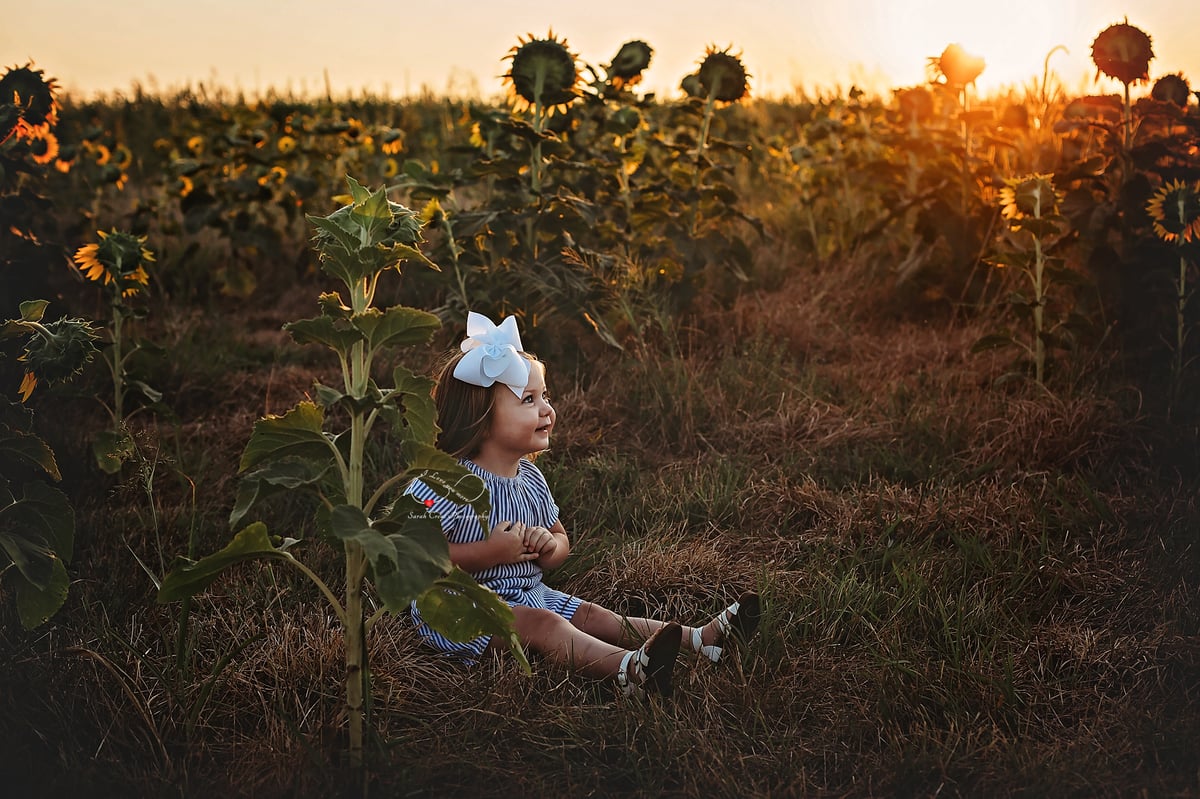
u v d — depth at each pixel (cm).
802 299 578
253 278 652
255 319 622
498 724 244
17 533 239
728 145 562
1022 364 442
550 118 510
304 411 204
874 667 268
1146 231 471
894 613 286
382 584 189
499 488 289
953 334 525
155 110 1121
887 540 338
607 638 288
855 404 441
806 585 311
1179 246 423
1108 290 469
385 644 274
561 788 226
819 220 702
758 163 813
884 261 595
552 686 262
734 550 343
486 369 278
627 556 330
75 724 242
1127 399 420
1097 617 295
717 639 272
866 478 385
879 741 240
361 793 216
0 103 395
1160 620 288
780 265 641
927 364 489
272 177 696
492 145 525
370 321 204
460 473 204
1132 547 329
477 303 467
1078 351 455
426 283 514
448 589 215
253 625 286
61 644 275
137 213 684
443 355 312
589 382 468
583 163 530
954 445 403
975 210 553
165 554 334
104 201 778
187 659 267
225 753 236
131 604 300
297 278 689
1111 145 484
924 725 239
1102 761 227
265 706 247
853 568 309
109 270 399
